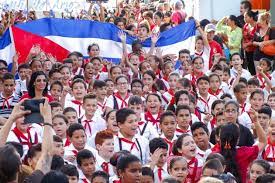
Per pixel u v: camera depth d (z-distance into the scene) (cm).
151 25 3662
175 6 3691
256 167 1569
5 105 2416
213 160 1541
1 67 2606
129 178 1449
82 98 2225
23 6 3997
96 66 2666
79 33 2977
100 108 2317
